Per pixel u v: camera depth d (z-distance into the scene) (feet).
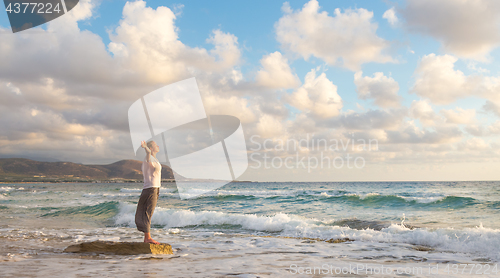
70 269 9.48
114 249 13.64
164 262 11.40
